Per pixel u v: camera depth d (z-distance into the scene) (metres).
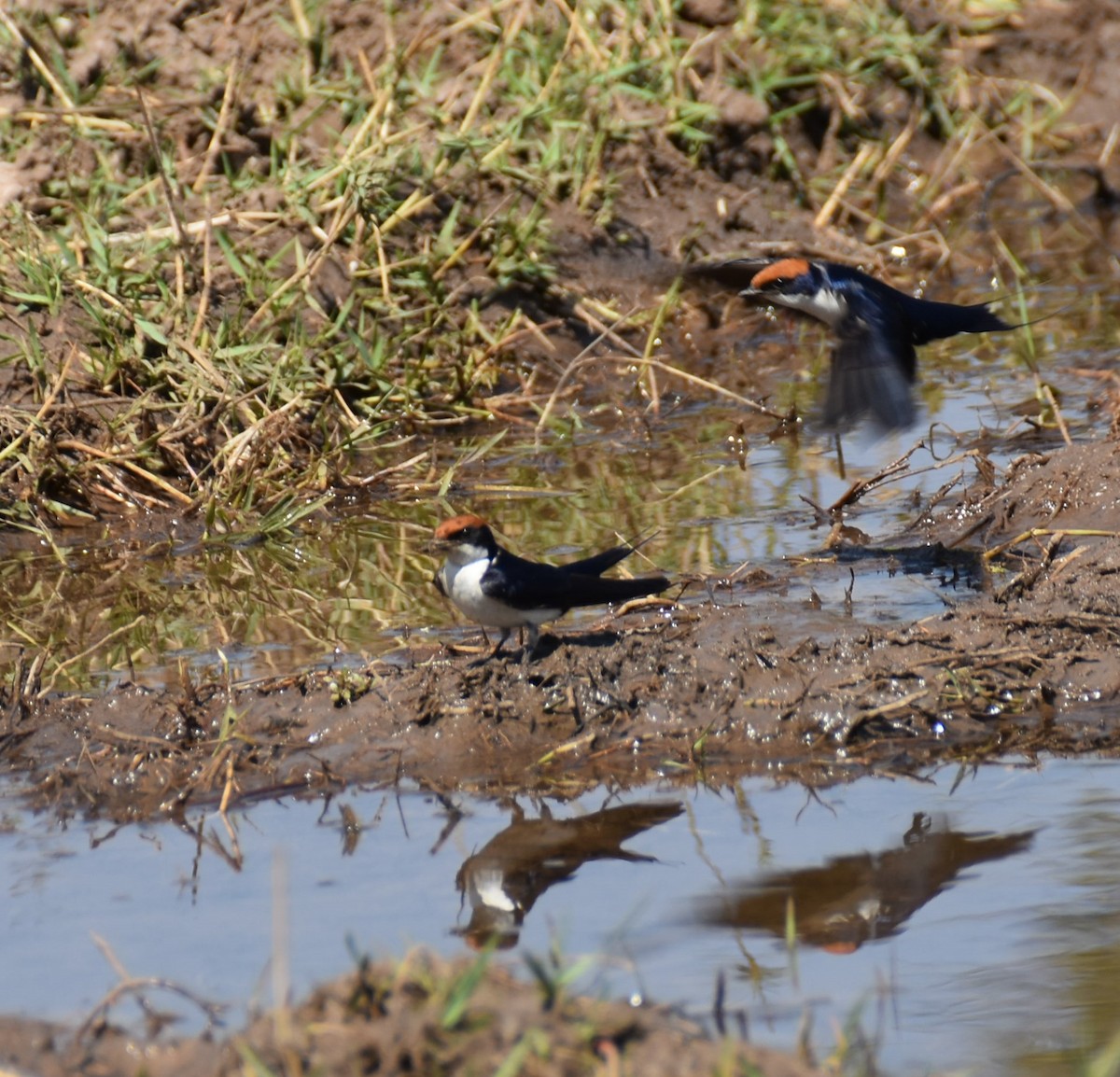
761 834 8.98
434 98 19.53
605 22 21.30
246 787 9.72
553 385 17.59
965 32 24.38
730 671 10.47
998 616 10.87
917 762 9.85
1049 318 18.97
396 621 11.99
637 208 19.72
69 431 15.05
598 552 13.08
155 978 7.23
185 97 19.09
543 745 10.06
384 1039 6.55
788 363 18.02
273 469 14.91
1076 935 7.79
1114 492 12.94
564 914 8.13
